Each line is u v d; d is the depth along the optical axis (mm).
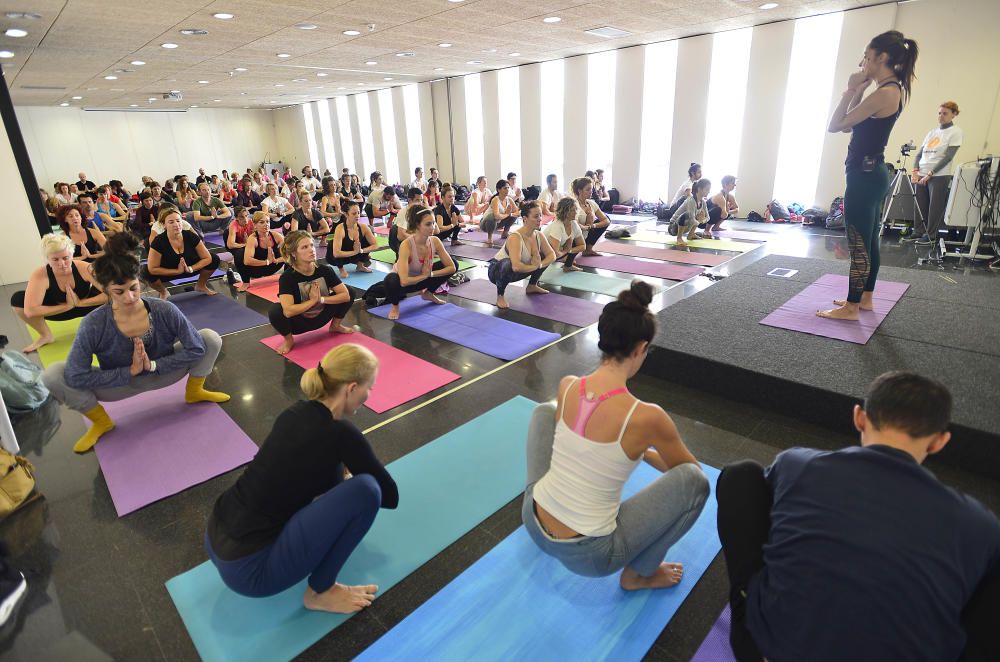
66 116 14789
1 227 5684
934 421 944
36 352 3877
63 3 4664
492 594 1631
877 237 3176
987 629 874
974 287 3875
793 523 984
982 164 4984
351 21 5973
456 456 2346
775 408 2664
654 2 5770
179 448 2502
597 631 1501
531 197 8414
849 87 2838
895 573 849
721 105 8258
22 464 2164
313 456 1392
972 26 6070
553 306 4438
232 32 6188
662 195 9367
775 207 7941
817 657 901
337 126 15883
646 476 2113
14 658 1482
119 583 1745
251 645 1494
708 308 3654
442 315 4320
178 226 4836
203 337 2787
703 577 1684
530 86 10398
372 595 1631
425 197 8703
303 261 3545
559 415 1444
